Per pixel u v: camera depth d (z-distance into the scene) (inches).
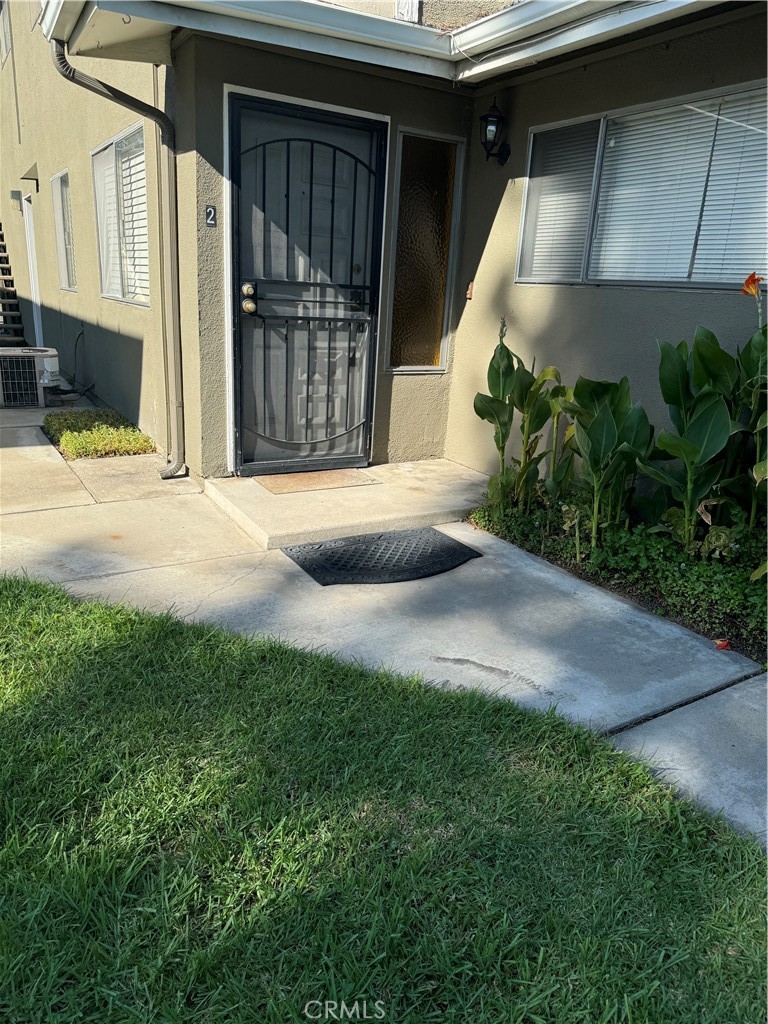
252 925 65.2
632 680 112.3
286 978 61.0
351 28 157.2
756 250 143.0
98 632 112.9
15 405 288.4
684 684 111.7
